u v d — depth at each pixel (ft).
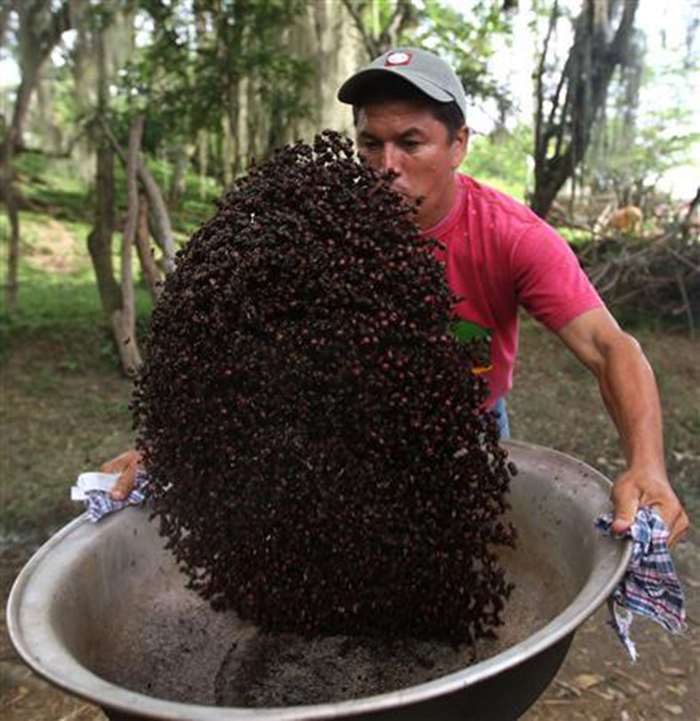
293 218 3.76
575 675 7.66
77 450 13.03
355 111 4.79
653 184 25.18
